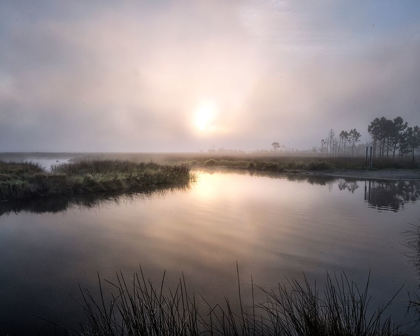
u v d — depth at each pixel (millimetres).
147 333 2688
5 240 6930
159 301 3443
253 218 8719
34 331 3430
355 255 5590
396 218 8523
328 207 10250
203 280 4637
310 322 2764
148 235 7156
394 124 46781
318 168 27297
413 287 4199
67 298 4203
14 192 12242
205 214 9344
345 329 2730
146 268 5199
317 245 6215
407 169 25547
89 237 7086
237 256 5656
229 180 19625
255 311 3662
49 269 5250
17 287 4574
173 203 11227
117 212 9773
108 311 3740
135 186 15914
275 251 5891
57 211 9992
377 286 4254
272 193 13578
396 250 5824
